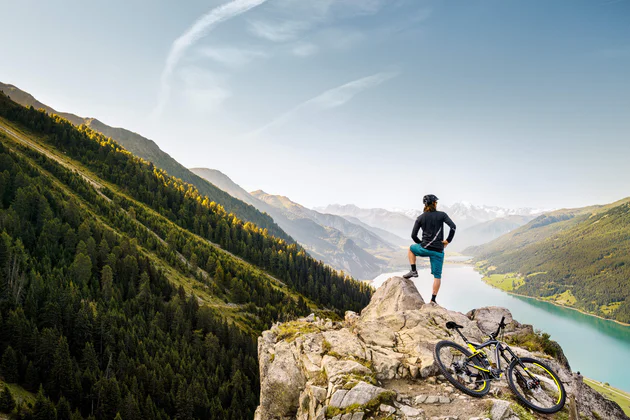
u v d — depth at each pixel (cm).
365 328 1245
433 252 1303
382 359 1055
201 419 8738
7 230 12356
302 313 16562
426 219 1302
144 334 10806
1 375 7825
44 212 13900
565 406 902
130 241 15550
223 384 9656
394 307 1416
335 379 984
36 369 8169
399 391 950
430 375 998
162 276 14638
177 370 9712
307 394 1053
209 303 14850
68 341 9681
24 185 15188
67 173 19512
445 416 822
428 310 1293
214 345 11069
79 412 7225
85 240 13875
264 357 1426
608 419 920
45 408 6831
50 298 10212
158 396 8775
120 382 8788
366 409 873
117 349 9756
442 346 1007
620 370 18775
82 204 17388
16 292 10162
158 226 19888
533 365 974
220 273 16700
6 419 6550
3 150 17225
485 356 960
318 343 1212
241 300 16150
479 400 870
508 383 907
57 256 12769
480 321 1459
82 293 11356
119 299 12112
